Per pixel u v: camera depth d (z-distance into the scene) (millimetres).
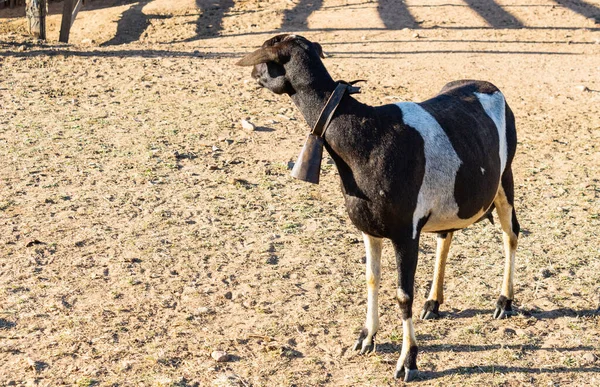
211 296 6953
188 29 18797
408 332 5684
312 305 6828
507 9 20344
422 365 5914
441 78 14812
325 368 5895
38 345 6078
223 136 11352
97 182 9484
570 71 15594
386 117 5453
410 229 5492
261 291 7055
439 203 5598
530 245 8086
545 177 10148
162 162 10203
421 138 5469
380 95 13555
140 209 8766
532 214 8930
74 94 12977
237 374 5766
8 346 6043
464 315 6715
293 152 10875
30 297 6809
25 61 14617
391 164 5297
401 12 19984
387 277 7402
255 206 8977
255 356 6023
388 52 16641
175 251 7781
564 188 9750
